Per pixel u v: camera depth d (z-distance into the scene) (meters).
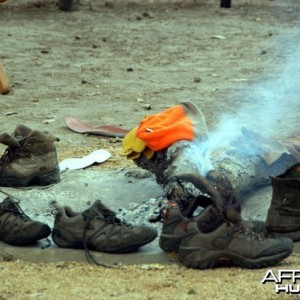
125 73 31.05
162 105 26.02
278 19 43.72
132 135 16.58
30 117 24.23
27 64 32.47
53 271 13.19
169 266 13.30
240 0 49.88
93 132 22.09
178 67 32.22
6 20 42.19
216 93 27.62
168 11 46.12
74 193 16.55
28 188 16.72
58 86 28.75
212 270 13.08
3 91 18.44
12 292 12.29
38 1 46.97
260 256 13.08
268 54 34.75
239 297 12.01
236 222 13.19
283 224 14.24
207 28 41.12
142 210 15.48
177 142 15.85
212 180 15.12
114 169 18.22
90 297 12.03
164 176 15.68
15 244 13.92
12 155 16.75
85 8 46.25
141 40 38.06
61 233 13.73
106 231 13.57
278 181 14.20
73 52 35.09
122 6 47.41
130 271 13.14
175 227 13.24
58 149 20.48
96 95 27.38
